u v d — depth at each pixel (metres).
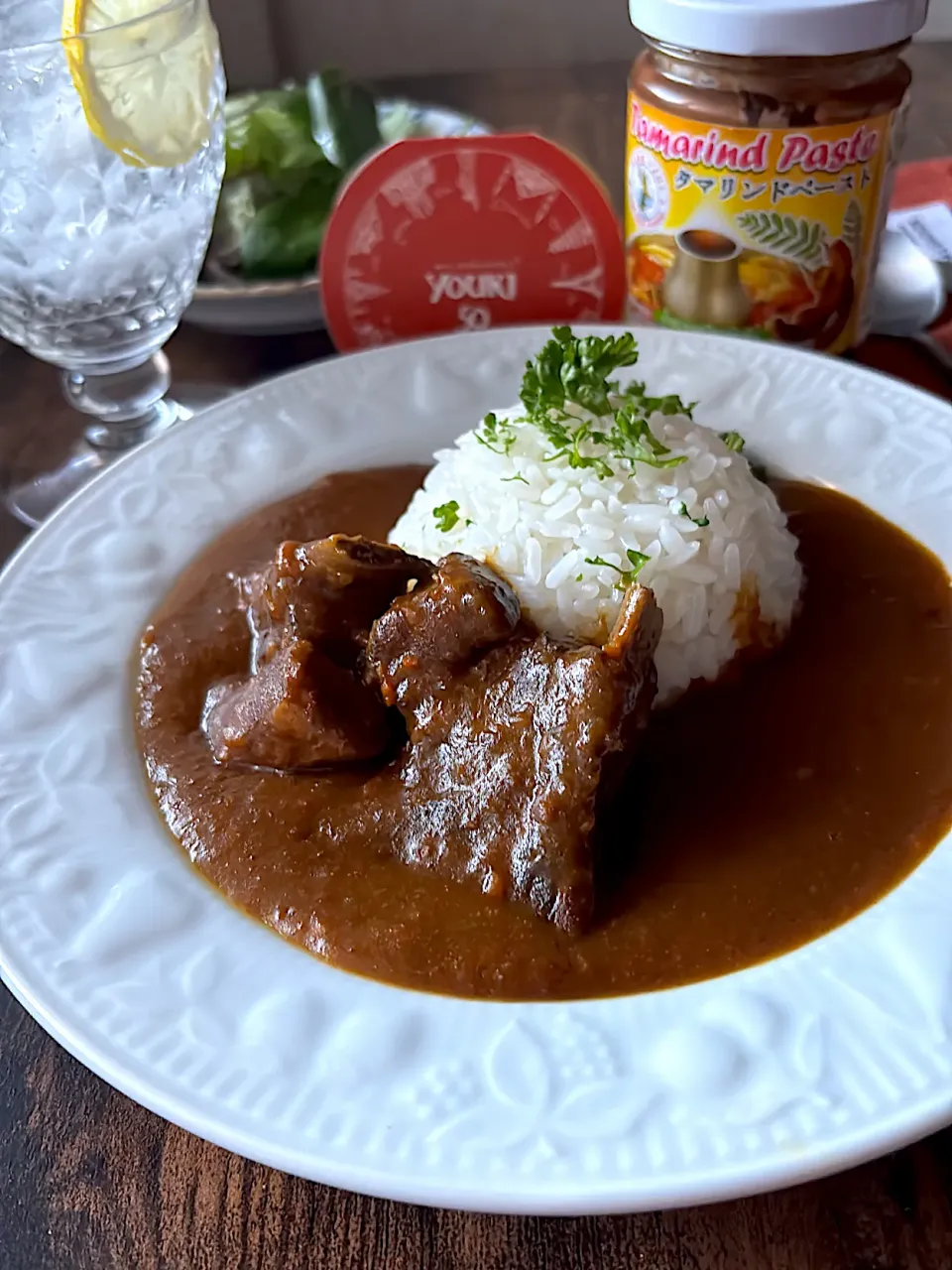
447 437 0.27
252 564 0.24
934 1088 0.14
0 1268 0.15
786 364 0.27
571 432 0.23
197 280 0.31
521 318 0.30
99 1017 0.15
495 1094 0.14
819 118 0.24
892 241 0.31
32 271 0.25
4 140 0.23
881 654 0.22
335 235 0.28
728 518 0.23
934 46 0.43
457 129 0.35
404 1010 0.16
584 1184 0.13
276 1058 0.15
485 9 0.52
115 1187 0.15
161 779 0.20
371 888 0.18
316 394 0.28
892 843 0.18
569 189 0.28
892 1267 0.14
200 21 0.25
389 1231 0.15
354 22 0.52
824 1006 0.15
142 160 0.24
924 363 0.29
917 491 0.25
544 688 0.18
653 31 0.24
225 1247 0.15
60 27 0.27
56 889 0.17
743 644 0.23
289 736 0.20
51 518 0.24
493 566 0.22
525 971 0.17
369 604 0.21
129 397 0.28
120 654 0.22
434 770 0.19
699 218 0.26
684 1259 0.14
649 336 0.28
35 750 0.20
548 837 0.18
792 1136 0.14
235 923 0.17
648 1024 0.16
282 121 0.33
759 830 0.19
